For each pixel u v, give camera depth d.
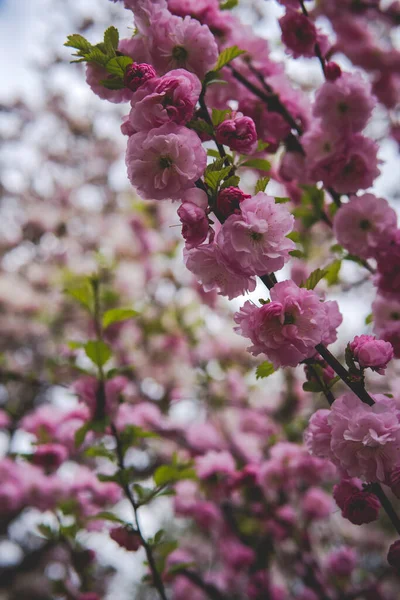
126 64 1.66
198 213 1.45
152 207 6.82
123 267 6.49
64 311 7.05
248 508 4.05
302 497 4.20
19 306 7.28
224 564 4.52
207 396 5.52
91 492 3.65
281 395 5.35
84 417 3.44
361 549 5.66
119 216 8.10
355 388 1.55
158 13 1.70
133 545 2.45
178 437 4.51
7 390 6.84
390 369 4.40
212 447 4.33
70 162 9.48
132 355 5.84
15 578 6.00
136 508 2.49
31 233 8.29
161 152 1.51
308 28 2.38
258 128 2.50
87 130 9.63
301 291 1.46
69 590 3.29
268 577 3.98
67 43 1.75
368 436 1.44
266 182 1.57
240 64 2.51
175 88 1.52
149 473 4.65
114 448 2.71
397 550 1.58
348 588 3.99
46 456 3.36
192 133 1.52
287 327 1.41
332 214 2.75
